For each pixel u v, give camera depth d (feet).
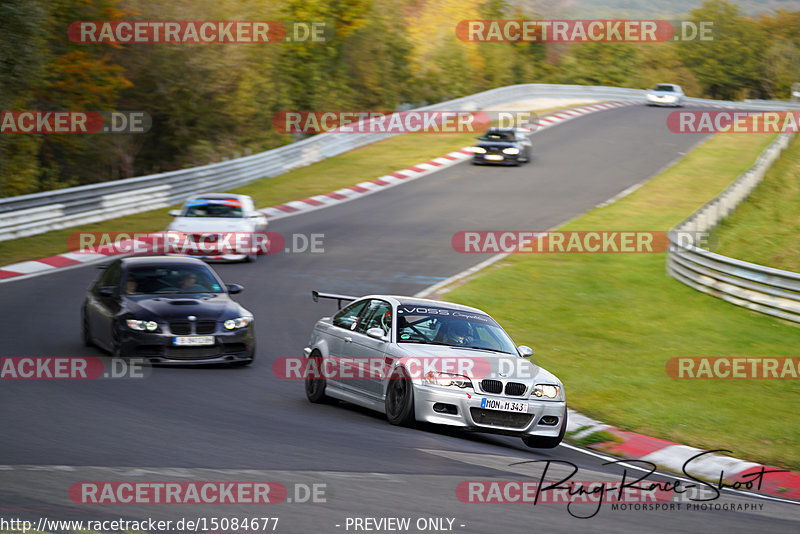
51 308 196.75
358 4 601.62
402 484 81.35
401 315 122.93
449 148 520.83
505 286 243.40
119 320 146.30
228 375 145.89
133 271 160.04
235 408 118.62
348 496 74.95
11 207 281.33
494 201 384.47
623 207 378.12
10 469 76.74
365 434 106.32
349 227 327.47
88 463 81.15
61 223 300.81
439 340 121.29
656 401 143.95
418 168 462.19
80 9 420.36
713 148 536.01
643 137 566.77
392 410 115.44
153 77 453.58
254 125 507.71
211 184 384.47
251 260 268.00
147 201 343.26
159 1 445.78
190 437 96.27
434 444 104.37
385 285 240.12
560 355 174.81
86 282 229.25
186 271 163.53
